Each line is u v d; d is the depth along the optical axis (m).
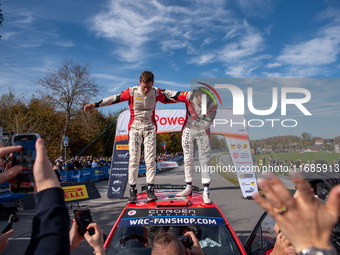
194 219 2.75
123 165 11.74
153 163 3.34
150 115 3.43
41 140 0.92
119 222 2.79
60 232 0.82
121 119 11.91
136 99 3.37
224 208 9.12
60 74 23.75
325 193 2.17
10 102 21.55
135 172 3.38
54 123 23.98
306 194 0.66
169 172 23.45
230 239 2.64
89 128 25.64
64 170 14.67
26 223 7.91
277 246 1.99
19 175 1.04
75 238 1.59
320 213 0.65
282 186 0.67
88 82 24.52
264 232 3.10
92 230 1.57
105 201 11.19
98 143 28.52
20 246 6.00
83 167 17.31
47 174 0.89
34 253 0.79
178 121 12.29
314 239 0.66
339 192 0.65
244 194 9.89
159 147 40.69
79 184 7.18
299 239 0.67
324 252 0.64
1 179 0.94
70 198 6.93
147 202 3.22
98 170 18.47
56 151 22.23
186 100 3.25
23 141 1.06
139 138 3.41
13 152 1.06
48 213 0.83
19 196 8.59
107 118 32.59
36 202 0.87
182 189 4.01
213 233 2.72
